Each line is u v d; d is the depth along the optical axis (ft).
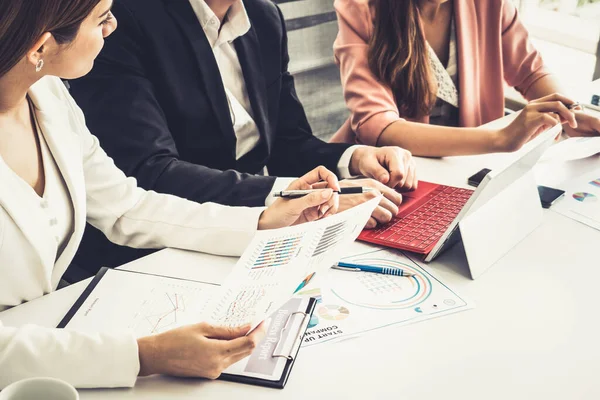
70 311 3.50
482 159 5.56
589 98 6.42
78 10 3.22
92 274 5.35
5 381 2.99
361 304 3.60
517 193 4.22
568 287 3.74
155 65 5.32
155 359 3.03
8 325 3.41
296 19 7.95
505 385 3.01
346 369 3.12
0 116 3.57
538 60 7.37
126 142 5.09
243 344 3.01
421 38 6.49
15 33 3.13
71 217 3.91
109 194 4.27
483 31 7.09
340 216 3.67
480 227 3.87
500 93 7.34
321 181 4.37
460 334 3.35
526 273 3.88
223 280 3.78
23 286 3.60
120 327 3.36
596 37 9.23
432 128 5.90
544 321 3.45
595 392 2.96
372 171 5.08
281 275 3.33
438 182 5.12
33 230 3.55
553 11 9.64
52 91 4.05
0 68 3.24
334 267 3.95
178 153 5.60
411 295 3.67
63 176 3.84
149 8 5.29
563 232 4.32
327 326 3.42
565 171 5.12
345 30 6.75
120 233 4.31
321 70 8.33
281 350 3.20
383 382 3.03
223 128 5.55
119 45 5.21
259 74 5.84
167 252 4.15
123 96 5.16
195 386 3.04
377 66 6.53
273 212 4.12
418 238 4.14
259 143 5.97
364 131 6.37
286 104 6.17
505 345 3.27
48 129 3.79
